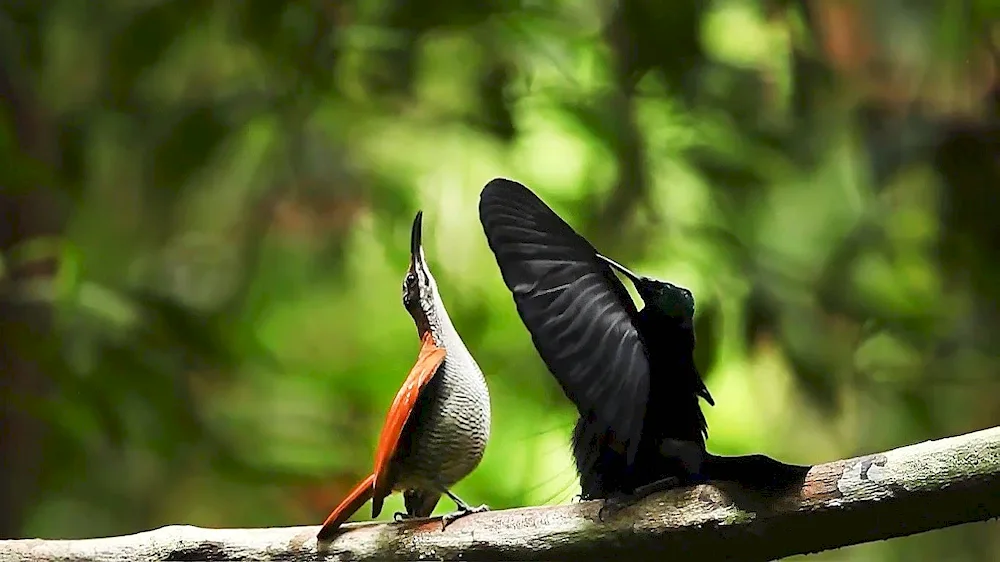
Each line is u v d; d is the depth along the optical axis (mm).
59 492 8414
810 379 8336
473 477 8305
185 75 8445
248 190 8836
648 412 7473
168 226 9047
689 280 8297
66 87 8422
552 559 7473
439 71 8438
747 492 7438
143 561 7551
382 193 8719
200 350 8320
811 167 8422
